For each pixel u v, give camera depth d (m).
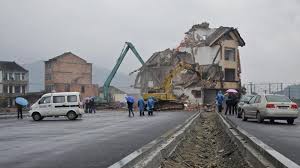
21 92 87.50
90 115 42.31
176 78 75.12
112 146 12.70
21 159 9.96
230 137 16.06
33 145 13.22
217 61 75.56
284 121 26.81
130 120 29.77
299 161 9.16
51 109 32.22
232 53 77.25
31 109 32.41
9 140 14.98
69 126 23.28
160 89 58.62
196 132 21.89
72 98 32.38
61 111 32.19
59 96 32.41
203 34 80.06
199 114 37.88
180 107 57.62
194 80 73.75
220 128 22.59
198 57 77.31
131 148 12.16
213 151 15.30
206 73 74.94
